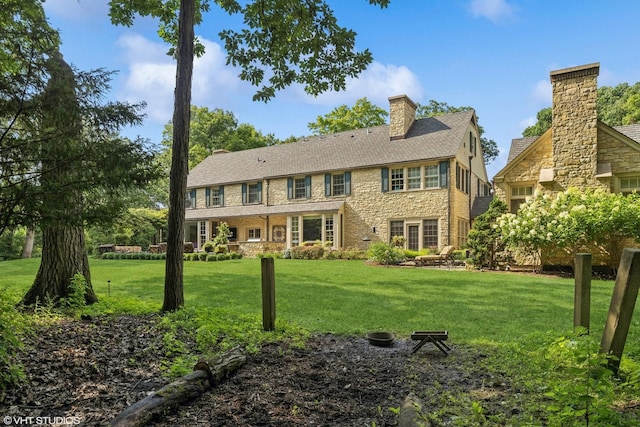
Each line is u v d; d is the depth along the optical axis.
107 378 3.13
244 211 23.58
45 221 4.08
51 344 3.84
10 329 3.23
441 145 18.77
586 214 10.88
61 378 3.07
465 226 19.61
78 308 5.57
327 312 6.32
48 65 4.17
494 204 13.25
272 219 23.11
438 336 4.00
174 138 5.79
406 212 18.94
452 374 3.42
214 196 26.05
